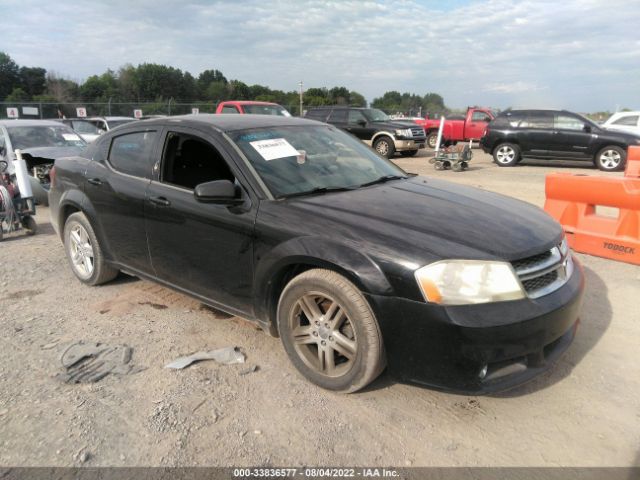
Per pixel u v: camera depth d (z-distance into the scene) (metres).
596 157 14.05
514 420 2.79
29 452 2.54
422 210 3.15
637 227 5.36
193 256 3.64
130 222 4.09
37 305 4.39
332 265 2.82
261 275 3.18
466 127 21.62
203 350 3.55
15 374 3.26
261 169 3.43
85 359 3.44
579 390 3.07
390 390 3.07
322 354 3.04
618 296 4.49
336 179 3.67
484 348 2.53
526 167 15.06
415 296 2.60
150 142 4.11
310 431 2.69
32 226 6.96
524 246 2.80
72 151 9.31
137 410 2.87
